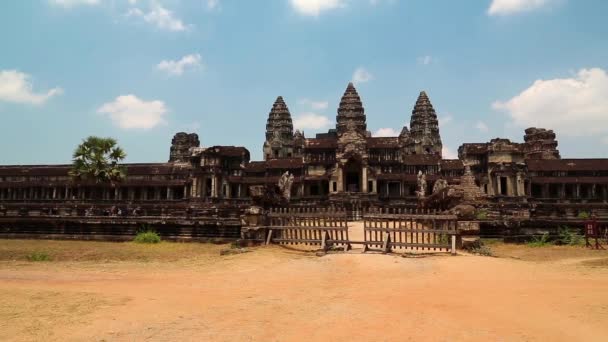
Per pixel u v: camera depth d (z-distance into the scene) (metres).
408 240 34.97
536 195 93.25
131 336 11.04
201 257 27.92
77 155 74.56
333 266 21.06
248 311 13.34
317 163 93.12
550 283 16.98
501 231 41.34
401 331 11.09
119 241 45.53
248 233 30.64
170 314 13.09
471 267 20.50
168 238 44.84
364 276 18.91
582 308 12.92
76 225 47.31
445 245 24.95
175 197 98.81
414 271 19.72
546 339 10.30
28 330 11.60
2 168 104.75
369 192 82.19
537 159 99.38
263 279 18.89
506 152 90.81
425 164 94.75
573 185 89.56
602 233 40.25
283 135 133.38
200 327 11.73
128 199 96.38
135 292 16.42
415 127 129.50
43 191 99.94
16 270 22.59
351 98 116.06
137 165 103.00
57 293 16.20
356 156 83.75
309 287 16.94
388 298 14.70
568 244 39.00
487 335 10.65
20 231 48.44
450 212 27.69
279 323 12.01
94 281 18.94
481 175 92.88
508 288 16.03
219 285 17.75
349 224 48.66
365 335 10.84
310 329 11.41
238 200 90.44
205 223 44.03
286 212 32.16
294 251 27.67
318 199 84.06
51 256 30.25
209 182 93.62
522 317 12.13
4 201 94.19
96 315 13.02
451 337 10.56
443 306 13.48
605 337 10.34
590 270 20.23
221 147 96.31
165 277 19.94
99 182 76.94
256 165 99.44
